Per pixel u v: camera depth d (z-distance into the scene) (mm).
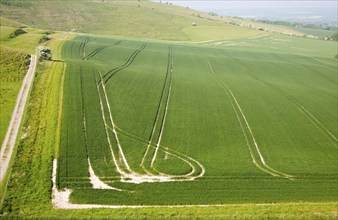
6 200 31734
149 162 39938
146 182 36344
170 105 55312
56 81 55875
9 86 52844
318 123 55000
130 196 34094
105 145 41938
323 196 36219
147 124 48188
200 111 54375
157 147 43281
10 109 46969
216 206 33344
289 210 32969
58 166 37188
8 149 39000
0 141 40250
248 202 34500
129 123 47844
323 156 44875
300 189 37219
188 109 54625
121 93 56812
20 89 52375
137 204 33125
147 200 33719
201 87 65312
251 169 40250
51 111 47188
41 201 32094
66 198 32969
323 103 63969
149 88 60938
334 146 47938
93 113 48688
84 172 36812
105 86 58375
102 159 39375
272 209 33031
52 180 35156
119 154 40844
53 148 39875
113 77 63000
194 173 38594
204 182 37156
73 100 50969
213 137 46906
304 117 56750
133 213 31312
